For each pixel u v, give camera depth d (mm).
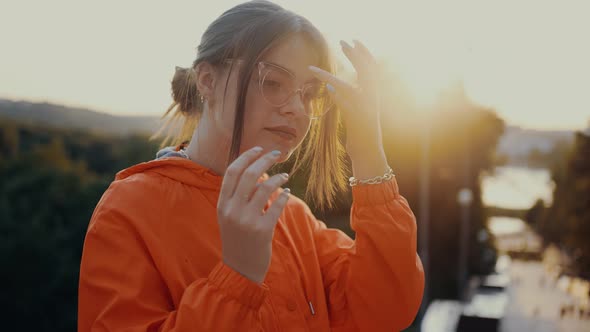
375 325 1529
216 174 1492
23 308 37656
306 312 1522
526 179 121000
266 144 1368
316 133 1571
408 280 1479
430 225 47312
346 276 1619
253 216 1135
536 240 68625
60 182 43375
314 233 1739
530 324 18234
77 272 38625
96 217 1368
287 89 1361
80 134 70062
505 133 55406
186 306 1185
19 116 73812
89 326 1312
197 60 1425
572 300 17109
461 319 23656
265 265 1188
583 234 21766
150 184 1416
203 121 1501
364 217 1487
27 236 38156
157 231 1370
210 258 1396
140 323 1270
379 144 1486
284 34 1343
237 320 1168
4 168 46656
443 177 47906
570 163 25203
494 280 41500
